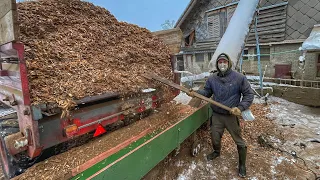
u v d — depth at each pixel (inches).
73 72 73.1
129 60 100.0
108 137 82.3
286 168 114.6
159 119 103.9
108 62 89.7
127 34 117.6
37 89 59.7
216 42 373.4
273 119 194.4
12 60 58.8
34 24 79.2
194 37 414.9
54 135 61.6
